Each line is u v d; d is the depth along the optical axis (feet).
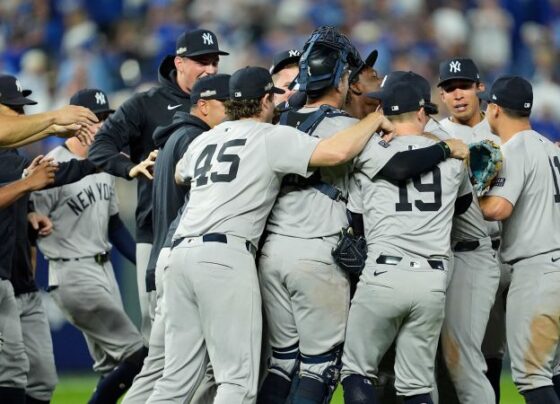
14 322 94.84
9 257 94.07
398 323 79.46
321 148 77.41
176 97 100.63
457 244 87.61
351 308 80.07
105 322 109.70
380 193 79.87
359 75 89.25
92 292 109.29
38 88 215.10
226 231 78.28
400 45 231.71
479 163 83.51
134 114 99.96
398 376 80.69
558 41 244.83
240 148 79.71
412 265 78.33
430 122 88.89
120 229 115.34
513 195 84.23
